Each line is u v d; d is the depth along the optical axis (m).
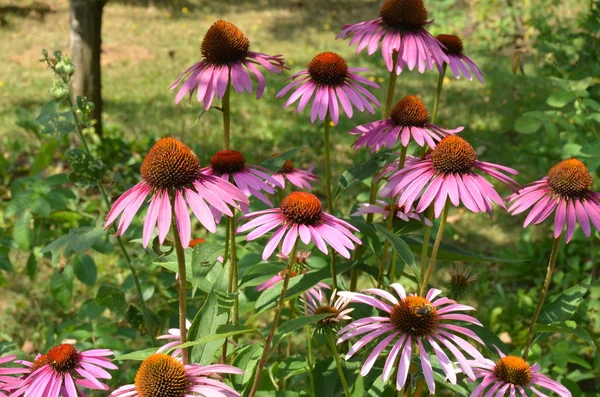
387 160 1.12
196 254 0.96
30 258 1.41
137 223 1.27
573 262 1.75
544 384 0.99
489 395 0.97
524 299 1.69
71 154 1.18
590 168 1.34
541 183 1.03
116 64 3.67
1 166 2.06
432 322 0.95
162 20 4.67
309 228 0.93
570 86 1.39
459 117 2.87
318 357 1.47
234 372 0.93
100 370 0.98
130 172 2.12
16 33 4.20
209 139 2.60
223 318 0.96
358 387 1.00
